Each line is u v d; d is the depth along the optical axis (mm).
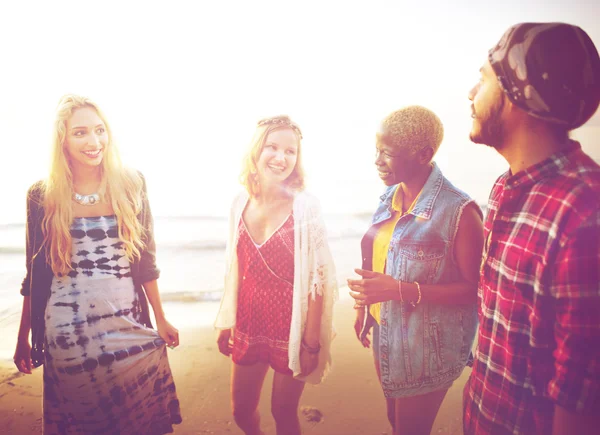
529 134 938
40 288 1559
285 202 1564
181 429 2066
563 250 832
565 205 845
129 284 1632
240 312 1693
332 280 1602
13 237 7750
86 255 1531
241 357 1686
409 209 1435
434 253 1356
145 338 1680
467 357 1479
